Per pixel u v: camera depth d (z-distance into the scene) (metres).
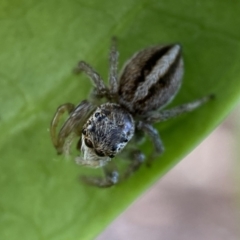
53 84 0.07
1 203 0.07
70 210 0.06
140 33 0.07
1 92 0.07
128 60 0.07
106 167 0.07
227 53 0.07
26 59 0.07
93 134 0.07
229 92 0.06
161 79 0.07
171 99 0.07
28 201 0.07
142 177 0.06
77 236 0.06
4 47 0.07
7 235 0.06
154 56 0.07
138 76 0.07
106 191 0.06
